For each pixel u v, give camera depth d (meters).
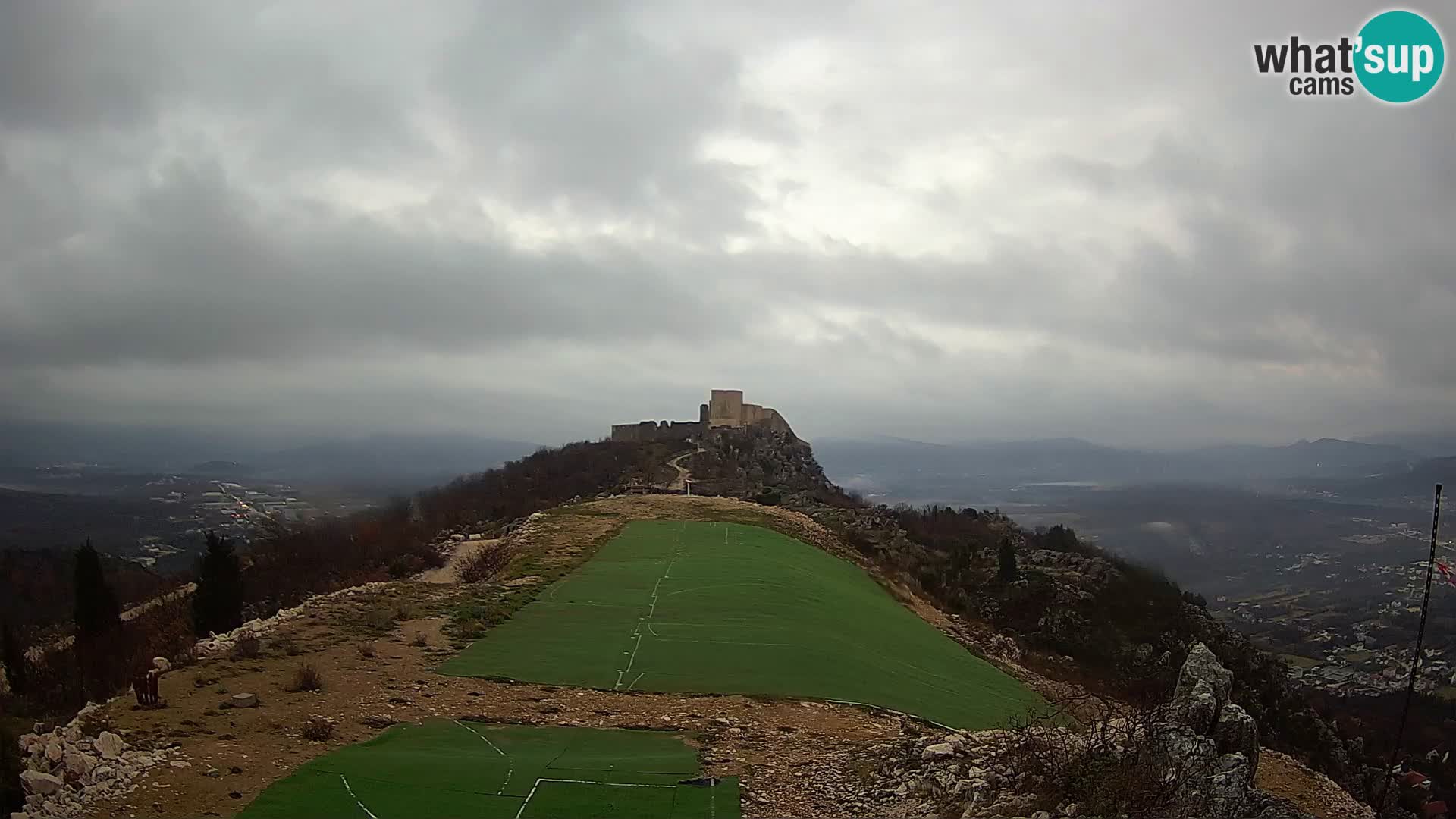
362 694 20.72
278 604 44.75
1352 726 46.97
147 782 14.45
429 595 33.06
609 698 21.95
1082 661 55.34
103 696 26.97
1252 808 13.67
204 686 20.31
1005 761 15.36
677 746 18.33
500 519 68.44
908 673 29.41
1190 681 17.00
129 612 47.25
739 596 34.72
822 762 17.58
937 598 58.41
